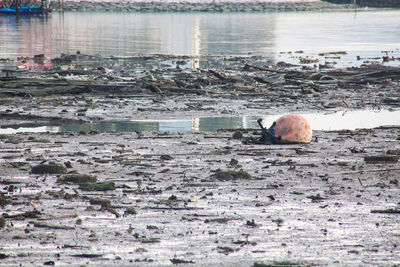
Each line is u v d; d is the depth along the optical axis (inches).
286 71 6151.6
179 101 4315.9
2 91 4510.3
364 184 2030.0
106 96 4478.3
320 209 1710.1
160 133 3088.1
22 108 3941.9
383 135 3090.6
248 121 3619.6
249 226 1535.4
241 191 1915.6
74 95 4532.5
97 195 1859.0
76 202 1770.4
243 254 1311.5
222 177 2078.0
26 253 1309.1
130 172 2183.8
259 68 6412.4
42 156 2458.2
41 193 1872.5
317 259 1275.8
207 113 3860.7
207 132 3152.1
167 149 2647.6
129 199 1811.0
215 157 2480.3
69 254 1307.8
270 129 2839.6
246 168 2261.3
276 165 2321.6
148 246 1371.8
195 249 1347.2
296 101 4377.5
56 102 4188.0
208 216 1630.2
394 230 1504.7
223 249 1346.0
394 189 1964.8
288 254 1314.0
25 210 1674.5
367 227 1531.7
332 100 4461.1
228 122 3565.5
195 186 1982.0
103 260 1268.5
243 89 4901.6
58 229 1501.0
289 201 1796.3
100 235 1451.8
